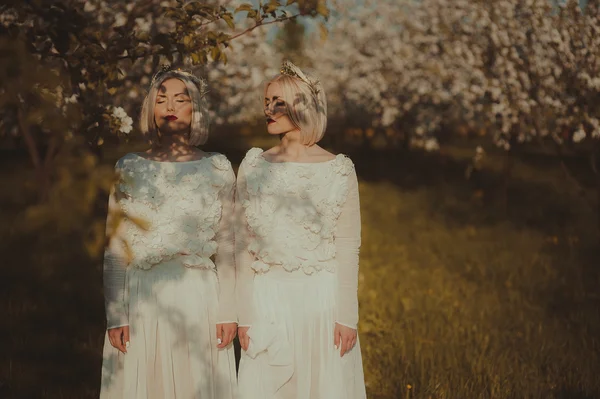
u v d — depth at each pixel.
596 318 5.04
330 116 19.30
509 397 3.56
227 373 2.68
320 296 2.62
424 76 13.09
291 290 2.62
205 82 2.89
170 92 2.64
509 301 5.57
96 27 3.46
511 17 8.73
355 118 17.44
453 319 4.99
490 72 9.45
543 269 6.69
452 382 3.71
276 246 2.60
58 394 3.42
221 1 4.34
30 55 1.42
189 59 3.45
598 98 7.21
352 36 15.66
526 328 4.74
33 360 3.85
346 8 15.59
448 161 17.52
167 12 3.03
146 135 2.71
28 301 4.86
